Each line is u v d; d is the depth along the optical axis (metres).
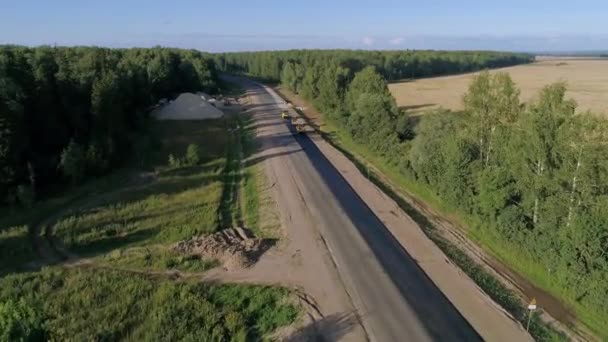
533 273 23.62
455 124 35.50
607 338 18.80
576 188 22.28
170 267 23.50
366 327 18.56
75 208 30.61
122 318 18.52
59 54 59.56
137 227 28.09
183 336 17.45
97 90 40.91
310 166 42.09
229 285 21.83
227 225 29.62
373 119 47.22
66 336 17.17
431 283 22.00
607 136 21.45
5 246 25.03
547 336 18.61
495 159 29.80
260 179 38.72
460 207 30.30
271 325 18.80
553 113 23.31
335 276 22.62
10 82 35.09
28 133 35.75
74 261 24.06
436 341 17.77
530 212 25.19
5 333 14.80
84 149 38.22
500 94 30.56
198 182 36.88
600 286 19.78
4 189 30.92
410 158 37.16
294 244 26.23
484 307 20.08
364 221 29.47
